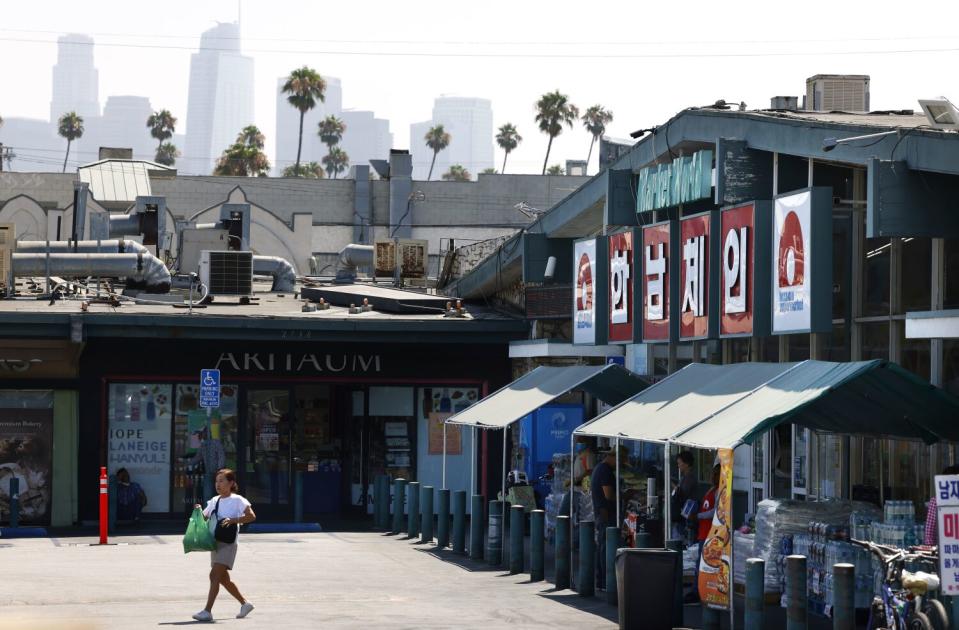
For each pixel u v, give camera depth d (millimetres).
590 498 26062
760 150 22312
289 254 67562
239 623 18000
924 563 14297
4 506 34594
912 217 16781
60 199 76375
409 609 19625
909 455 19422
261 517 36625
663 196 25406
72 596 20703
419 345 37406
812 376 17203
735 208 22266
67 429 35031
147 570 24297
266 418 36781
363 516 37531
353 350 37062
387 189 76312
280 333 35656
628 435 19438
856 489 20312
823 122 19547
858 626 17484
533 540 23219
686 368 21922
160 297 41000
